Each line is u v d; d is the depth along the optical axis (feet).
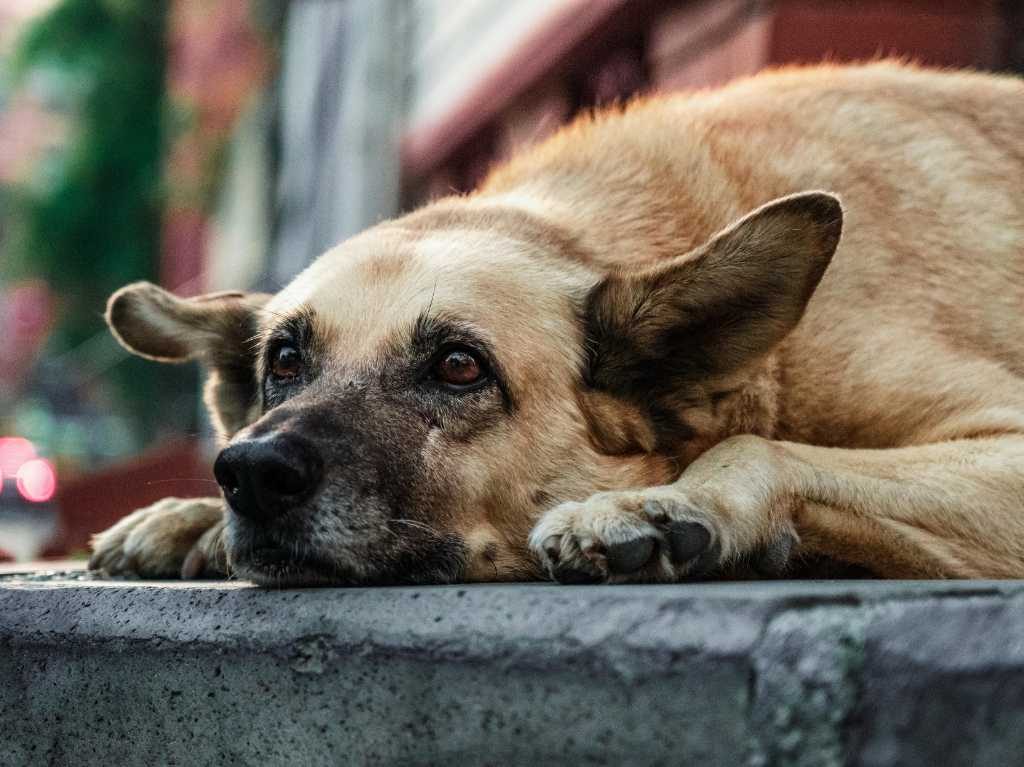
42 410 19.38
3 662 2.60
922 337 2.98
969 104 3.38
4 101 27.12
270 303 3.06
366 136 11.67
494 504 2.74
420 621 2.22
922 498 2.70
